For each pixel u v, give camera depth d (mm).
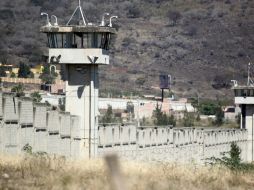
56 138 145500
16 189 76188
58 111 146375
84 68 161250
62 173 86438
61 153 148375
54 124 144375
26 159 96000
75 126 156125
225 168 119625
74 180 81875
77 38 161125
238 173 108688
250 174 113188
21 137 131000
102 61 160875
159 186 83188
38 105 137375
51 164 94125
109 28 161125
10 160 94125
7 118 126625
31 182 80250
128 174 90188
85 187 78375
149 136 194250
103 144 166375
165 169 101312
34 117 136000
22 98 131125
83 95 161000
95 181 81188
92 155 158375
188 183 91188
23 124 131500
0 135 124812
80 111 160500
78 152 158000
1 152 117500
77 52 160625
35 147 136375
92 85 161000
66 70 162000
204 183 94188
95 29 159750
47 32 160500
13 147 128375
